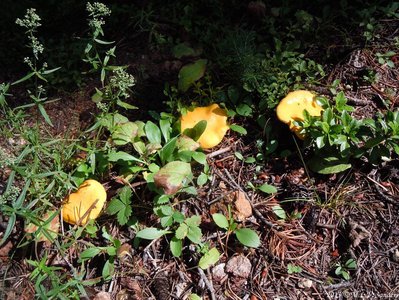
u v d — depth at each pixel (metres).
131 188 0.66
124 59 0.81
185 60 0.80
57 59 0.81
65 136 0.70
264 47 0.79
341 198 0.65
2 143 0.72
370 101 0.74
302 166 0.69
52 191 0.65
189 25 0.82
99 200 0.63
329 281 0.60
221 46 0.77
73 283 0.56
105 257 0.63
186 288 0.60
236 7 0.84
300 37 0.80
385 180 0.66
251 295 0.59
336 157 0.65
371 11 0.80
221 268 0.61
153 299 0.60
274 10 0.82
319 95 0.74
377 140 0.63
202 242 0.63
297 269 0.61
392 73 0.76
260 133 0.72
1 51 0.82
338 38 0.80
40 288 0.57
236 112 0.74
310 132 0.65
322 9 0.83
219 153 0.71
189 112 0.71
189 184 0.67
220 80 0.78
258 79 0.73
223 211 0.65
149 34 0.82
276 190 0.66
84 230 0.63
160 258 0.63
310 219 0.64
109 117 0.68
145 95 0.77
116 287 0.61
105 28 0.85
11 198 0.58
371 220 0.63
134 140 0.67
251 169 0.70
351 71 0.77
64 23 0.85
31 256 0.64
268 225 0.64
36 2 0.85
